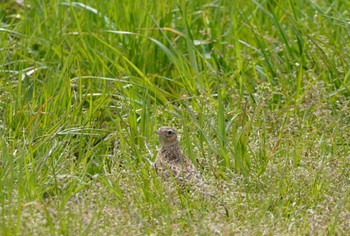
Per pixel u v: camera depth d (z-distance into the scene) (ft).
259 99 43.06
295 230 31.91
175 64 46.96
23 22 51.62
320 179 36.96
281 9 53.01
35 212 31.58
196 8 55.42
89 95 44.11
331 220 32.63
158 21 51.57
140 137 40.50
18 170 35.76
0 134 39.19
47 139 38.11
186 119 42.70
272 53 48.98
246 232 31.40
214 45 51.26
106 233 30.68
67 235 29.96
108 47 48.93
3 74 45.70
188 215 32.35
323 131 41.81
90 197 33.55
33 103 42.55
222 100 42.63
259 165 38.29
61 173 36.52
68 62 45.11
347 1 54.60
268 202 34.04
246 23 51.19
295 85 46.60
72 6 50.42
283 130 40.68
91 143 40.19
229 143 40.60
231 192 34.71
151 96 44.24
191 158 38.91
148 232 31.42
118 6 51.93
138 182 35.81
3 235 29.94
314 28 51.06
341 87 45.68
